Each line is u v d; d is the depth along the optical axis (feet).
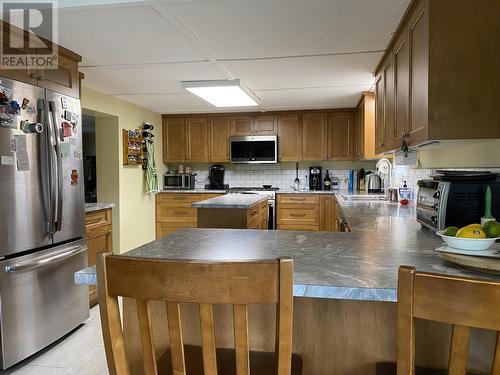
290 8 6.34
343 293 3.14
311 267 3.77
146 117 16.70
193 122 18.26
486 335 3.54
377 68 9.93
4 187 6.65
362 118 14.20
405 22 6.61
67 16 6.58
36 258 7.38
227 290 2.44
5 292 6.77
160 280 2.51
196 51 8.57
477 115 4.94
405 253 4.42
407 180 12.19
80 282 3.52
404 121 6.72
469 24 4.92
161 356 3.76
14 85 6.82
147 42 7.97
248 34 7.54
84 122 16.79
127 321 4.22
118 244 14.30
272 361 3.63
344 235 5.74
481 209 5.28
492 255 3.77
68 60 8.42
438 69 5.00
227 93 12.52
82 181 8.81
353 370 3.83
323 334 3.85
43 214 7.48
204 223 11.01
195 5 6.19
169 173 18.60
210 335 2.51
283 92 13.14
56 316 8.00
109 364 2.74
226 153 18.08
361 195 14.51
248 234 5.85
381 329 3.76
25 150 7.04
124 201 14.66
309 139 17.31
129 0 6.01
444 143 5.99
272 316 3.97
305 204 16.81
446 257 3.83
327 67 9.91
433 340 3.64
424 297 2.24
